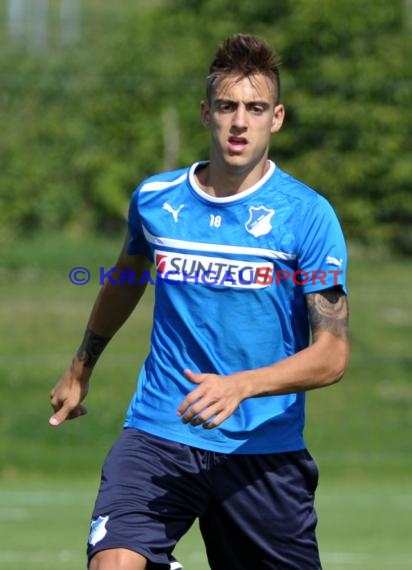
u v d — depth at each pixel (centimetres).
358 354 6800
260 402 1741
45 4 11888
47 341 6906
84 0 12338
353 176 8031
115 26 10775
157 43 8944
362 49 8256
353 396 6294
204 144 8138
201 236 1720
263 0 8569
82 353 1883
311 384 1580
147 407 1764
